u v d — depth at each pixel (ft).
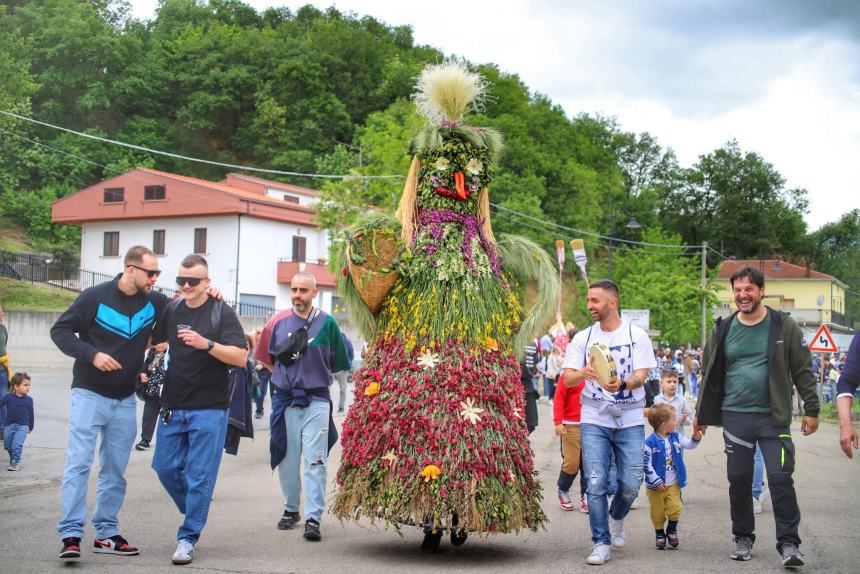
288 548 22.62
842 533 25.57
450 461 20.77
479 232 23.66
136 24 244.22
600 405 22.27
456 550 22.79
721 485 35.70
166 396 21.99
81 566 20.08
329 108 214.69
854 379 20.95
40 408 57.11
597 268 199.41
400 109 194.70
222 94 217.56
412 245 23.04
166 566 20.26
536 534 25.25
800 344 21.86
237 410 29.96
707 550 23.29
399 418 21.36
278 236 155.12
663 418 23.34
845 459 47.03
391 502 20.72
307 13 278.67
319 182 191.31
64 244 174.70
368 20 278.26
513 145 181.98
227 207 147.95
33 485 31.81
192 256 22.44
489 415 21.48
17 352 96.68
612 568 20.85
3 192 185.78
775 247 283.18
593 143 241.96
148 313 22.31
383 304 23.09
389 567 20.45
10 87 140.56
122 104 213.25
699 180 290.97
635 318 124.06
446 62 24.81
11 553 21.34
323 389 25.20
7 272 136.36
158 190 154.40
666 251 185.16
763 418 21.81
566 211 192.65
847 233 304.30
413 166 23.89
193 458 21.44
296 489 25.39
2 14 165.48
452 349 21.91
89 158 194.80
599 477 21.80
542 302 23.76
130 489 31.73
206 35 238.48
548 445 50.16
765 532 26.12
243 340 22.35
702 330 166.09
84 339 21.77
